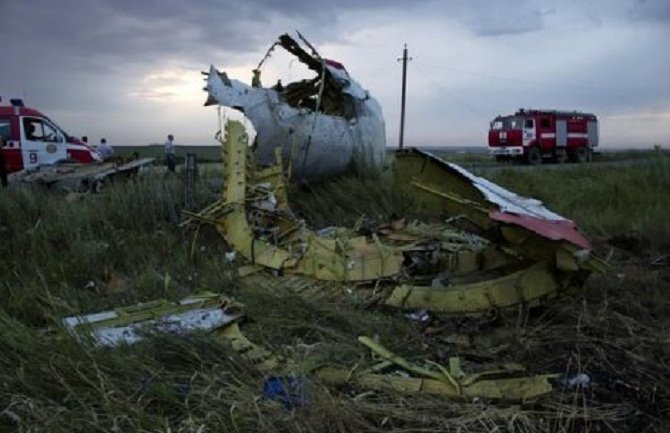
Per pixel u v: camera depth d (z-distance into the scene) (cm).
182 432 280
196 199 780
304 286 503
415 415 305
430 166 494
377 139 958
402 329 427
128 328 400
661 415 331
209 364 352
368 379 343
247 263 577
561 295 429
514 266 480
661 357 401
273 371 348
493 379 348
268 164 772
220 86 723
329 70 884
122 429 277
